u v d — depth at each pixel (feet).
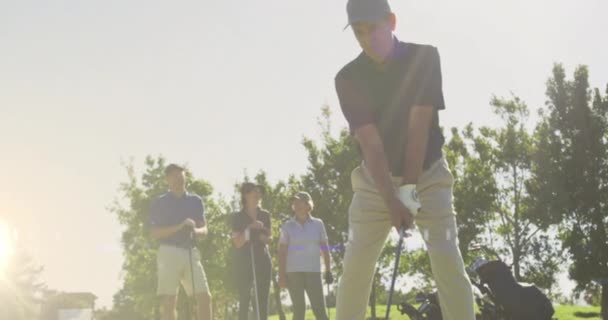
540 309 28.99
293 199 34.09
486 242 124.16
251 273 32.53
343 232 91.30
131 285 121.49
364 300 13.62
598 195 128.16
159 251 30.50
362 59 13.14
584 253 125.80
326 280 34.47
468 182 121.80
